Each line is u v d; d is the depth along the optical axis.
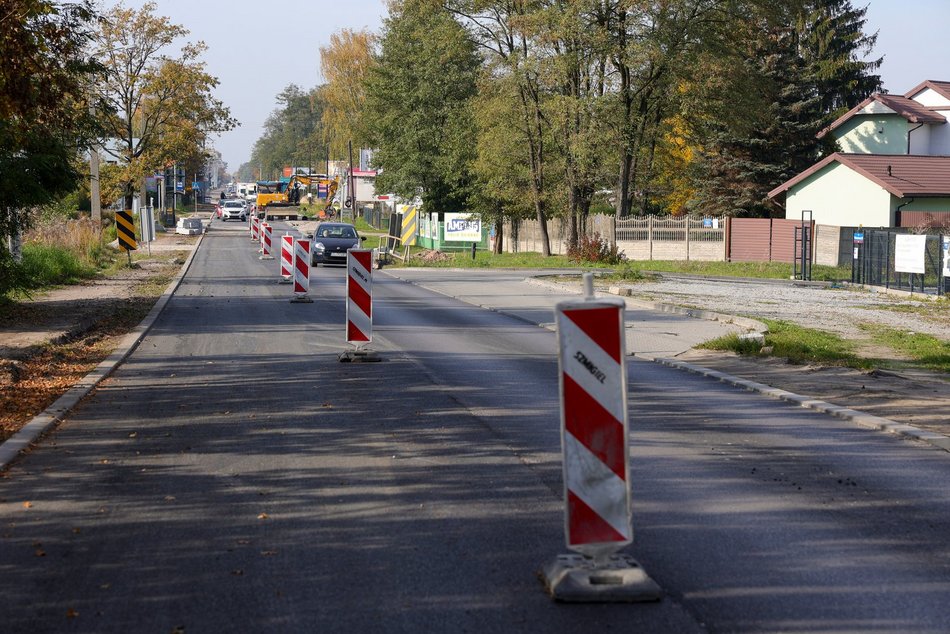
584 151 44.34
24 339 15.23
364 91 87.81
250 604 5.11
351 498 7.12
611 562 5.39
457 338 16.89
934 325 21.25
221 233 74.38
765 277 40.06
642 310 22.64
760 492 7.36
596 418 5.38
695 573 5.60
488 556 5.86
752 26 45.34
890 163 47.81
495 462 8.22
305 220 105.38
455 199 63.09
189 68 62.69
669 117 48.09
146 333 17.34
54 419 9.70
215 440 9.00
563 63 44.00
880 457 8.52
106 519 6.61
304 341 16.23
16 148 17.39
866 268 34.44
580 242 48.28
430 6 48.72
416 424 9.74
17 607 5.07
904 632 4.75
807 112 53.91
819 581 5.46
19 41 11.93
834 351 15.81
